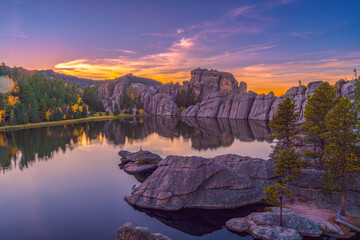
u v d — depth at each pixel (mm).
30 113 150625
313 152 36281
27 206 34188
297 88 162375
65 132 116188
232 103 195750
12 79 180375
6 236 26281
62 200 36219
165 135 106375
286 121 41625
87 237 25953
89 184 43531
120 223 28781
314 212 28594
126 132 117125
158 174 36688
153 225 27891
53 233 26828
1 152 72625
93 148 78125
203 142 87625
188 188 33219
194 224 27812
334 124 28922
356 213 27922
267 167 40531
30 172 51562
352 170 27016
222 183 34125
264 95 177125
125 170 51844
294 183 36719
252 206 31906
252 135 103250
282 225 24844
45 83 196500
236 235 24953
